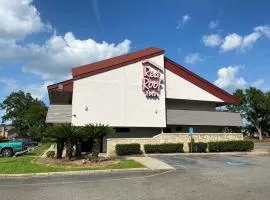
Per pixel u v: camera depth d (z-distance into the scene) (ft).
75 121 96.48
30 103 352.90
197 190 37.17
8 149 91.76
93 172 54.75
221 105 133.80
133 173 53.78
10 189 39.52
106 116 100.07
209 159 75.61
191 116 115.75
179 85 114.93
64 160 67.67
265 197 32.89
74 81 98.73
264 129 274.36
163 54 111.04
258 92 265.13
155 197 33.68
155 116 106.63
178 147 94.48
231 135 108.68
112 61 110.32
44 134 69.97
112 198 33.50
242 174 50.67
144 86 105.81
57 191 37.81
